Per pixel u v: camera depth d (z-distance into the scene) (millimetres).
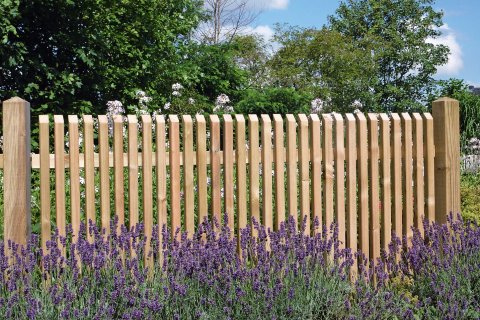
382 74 27734
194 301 3424
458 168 5367
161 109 12719
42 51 10820
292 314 3523
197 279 3590
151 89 12617
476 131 13742
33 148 9711
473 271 4309
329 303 3807
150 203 4422
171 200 4477
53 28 10641
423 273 4414
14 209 4062
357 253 4625
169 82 13367
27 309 3223
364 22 29000
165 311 3363
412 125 5312
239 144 4633
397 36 27312
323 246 4289
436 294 4137
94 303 3395
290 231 4363
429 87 27906
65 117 10430
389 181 5164
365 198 5082
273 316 3369
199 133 4527
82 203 5641
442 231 4883
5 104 4051
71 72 11031
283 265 4012
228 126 4598
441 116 5301
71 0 10195
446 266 4309
